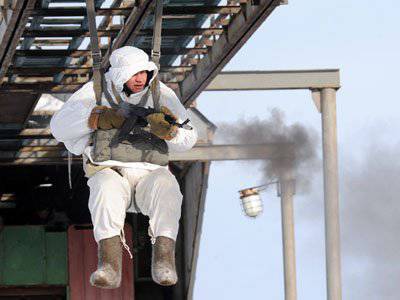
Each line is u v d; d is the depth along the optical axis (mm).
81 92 13930
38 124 50062
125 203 13805
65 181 59062
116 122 13789
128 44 34031
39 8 30969
